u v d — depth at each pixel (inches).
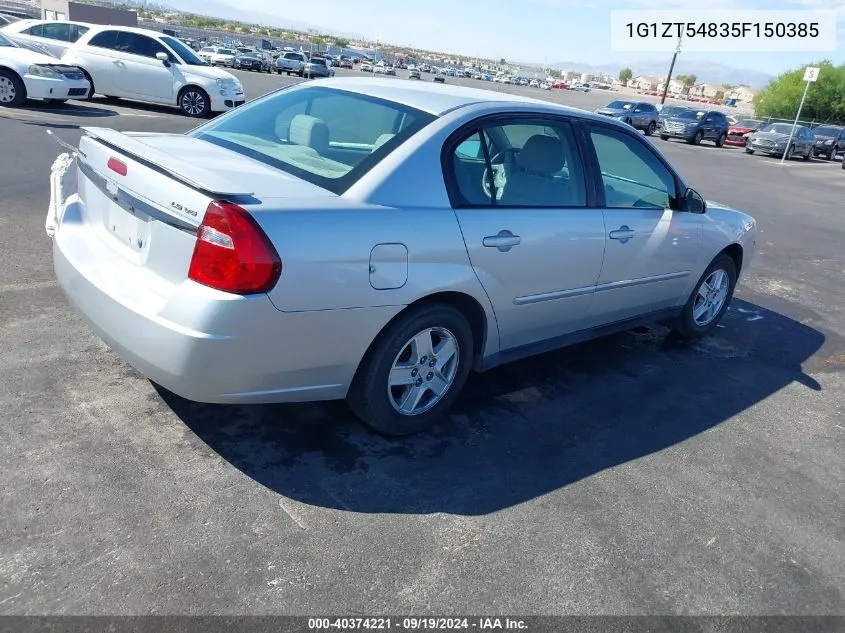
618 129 172.6
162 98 601.3
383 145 129.2
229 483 118.3
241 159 130.0
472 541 111.7
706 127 1304.1
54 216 148.3
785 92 2049.7
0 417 127.0
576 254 155.9
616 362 195.2
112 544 101.2
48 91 516.4
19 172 319.3
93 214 133.3
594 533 117.6
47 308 175.9
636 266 175.5
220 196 104.0
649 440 152.4
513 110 147.5
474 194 136.3
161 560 99.5
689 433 158.1
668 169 187.2
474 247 132.5
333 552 105.4
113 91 600.1
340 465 127.5
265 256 104.9
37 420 127.9
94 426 128.7
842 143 1353.3
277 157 132.0
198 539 104.4
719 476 141.1
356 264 114.7
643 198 179.8
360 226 115.8
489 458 136.6
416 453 135.0
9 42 535.8
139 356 110.9
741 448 154.0
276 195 112.1
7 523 102.3
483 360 149.3
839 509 134.9
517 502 123.6
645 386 180.5
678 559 113.9
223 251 103.6
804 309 271.9
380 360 126.3
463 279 131.7
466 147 136.3
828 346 231.5
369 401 129.1
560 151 156.1
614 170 169.8
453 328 136.6
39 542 99.7
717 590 108.0
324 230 111.4
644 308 189.3
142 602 92.2
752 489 137.9
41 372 144.6
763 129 1229.7
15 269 199.8
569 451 143.4
